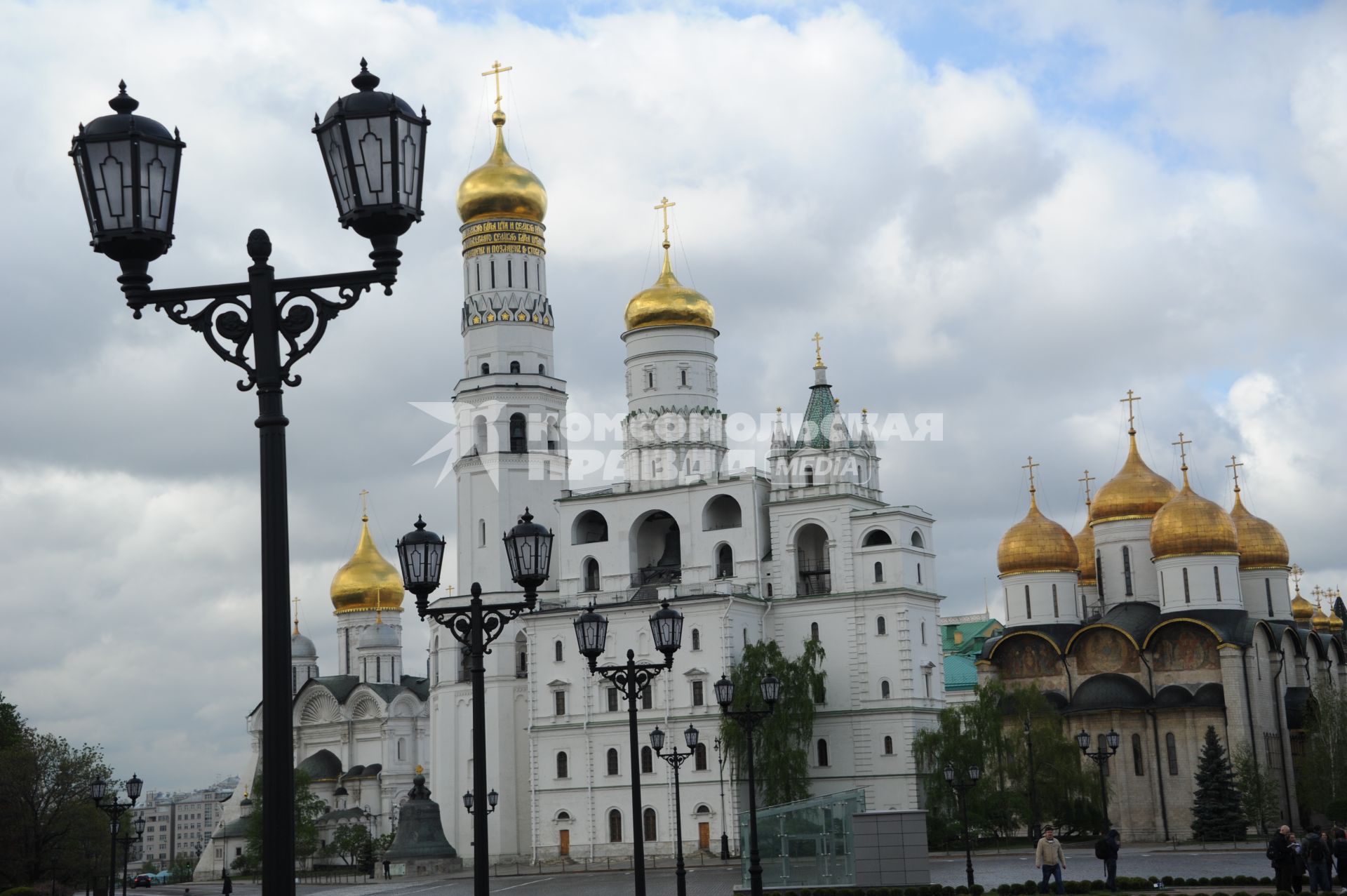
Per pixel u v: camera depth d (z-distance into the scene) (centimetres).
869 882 8581
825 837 9288
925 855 8544
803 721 14312
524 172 16888
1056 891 7944
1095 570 19212
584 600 15825
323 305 2350
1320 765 15188
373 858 18650
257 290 2352
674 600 15012
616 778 15088
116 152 2272
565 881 12606
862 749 14838
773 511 15512
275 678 2266
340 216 2336
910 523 15288
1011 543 17638
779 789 14000
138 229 2280
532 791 15488
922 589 15288
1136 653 16638
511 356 16638
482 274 16812
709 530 15638
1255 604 17562
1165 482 18012
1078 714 16300
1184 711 16012
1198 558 16588
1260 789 15075
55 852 11375
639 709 15088
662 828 14775
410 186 2327
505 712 16238
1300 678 17100
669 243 16900
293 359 2345
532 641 15738
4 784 11094
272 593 2289
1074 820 14788
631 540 15850
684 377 16425
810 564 15712
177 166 2338
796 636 15262
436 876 15288
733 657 14788
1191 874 9856
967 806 14062
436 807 16125
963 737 14275
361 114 2291
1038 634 17200
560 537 16238
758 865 6356
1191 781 15900
